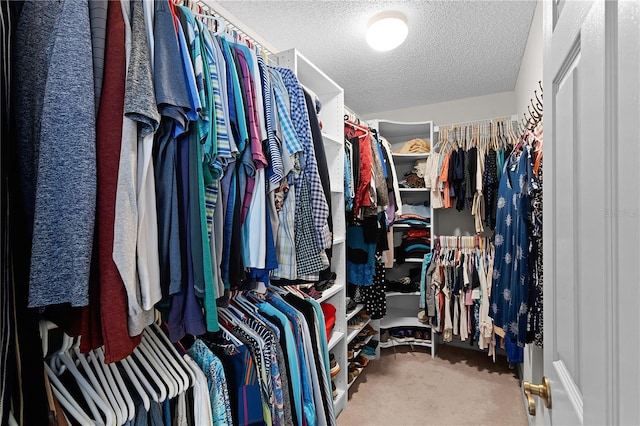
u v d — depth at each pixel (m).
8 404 0.58
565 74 0.64
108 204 0.62
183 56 0.77
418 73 2.48
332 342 1.87
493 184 2.43
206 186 0.85
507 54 2.18
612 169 0.42
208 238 0.81
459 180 2.57
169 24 0.74
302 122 1.24
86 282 0.57
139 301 0.67
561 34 0.65
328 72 2.45
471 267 2.50
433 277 2.67
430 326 2.79
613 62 0.42
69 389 0.77
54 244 0.56
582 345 0.52
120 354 0.62
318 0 1.66
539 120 1.49
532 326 1.38
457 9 1.72
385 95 2.92
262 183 1.02
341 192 1.99
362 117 3.43
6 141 0.58
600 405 0.44
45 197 0.56
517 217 1.46
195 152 0.79
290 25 1.87
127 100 0.64
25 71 0.65
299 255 1.20
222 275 0.92
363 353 2.56
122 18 0.68
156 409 0.82
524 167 1.44
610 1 0.43
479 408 1.99
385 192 2.29
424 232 2.93
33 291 0.55
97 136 0.62
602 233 0.44
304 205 1.21
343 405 1.99
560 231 0.66
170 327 0.75
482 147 2.59
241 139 0.94
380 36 1.80
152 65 0.70
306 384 1.29
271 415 1.07
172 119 0.73
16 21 0.67
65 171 0.57
